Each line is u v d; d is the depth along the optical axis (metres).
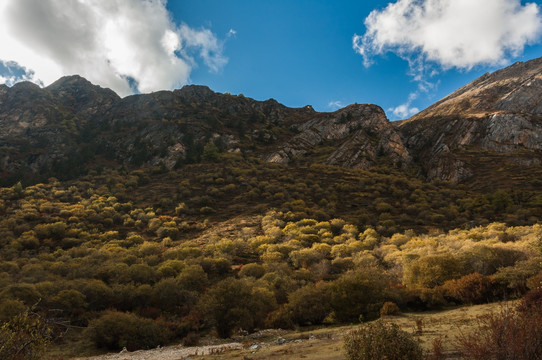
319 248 55.28
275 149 160.25
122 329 23.27
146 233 73.50
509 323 5.49
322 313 27.20
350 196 100.50
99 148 153.75
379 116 186.12
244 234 68.38
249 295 26.72
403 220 78.88
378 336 6.52
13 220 71.31
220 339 23.55
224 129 176.50
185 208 87.25
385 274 37.75
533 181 98.62
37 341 7.78
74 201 95.00
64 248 62.06
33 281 37.34
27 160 134.00
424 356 7.70
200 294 36.78
